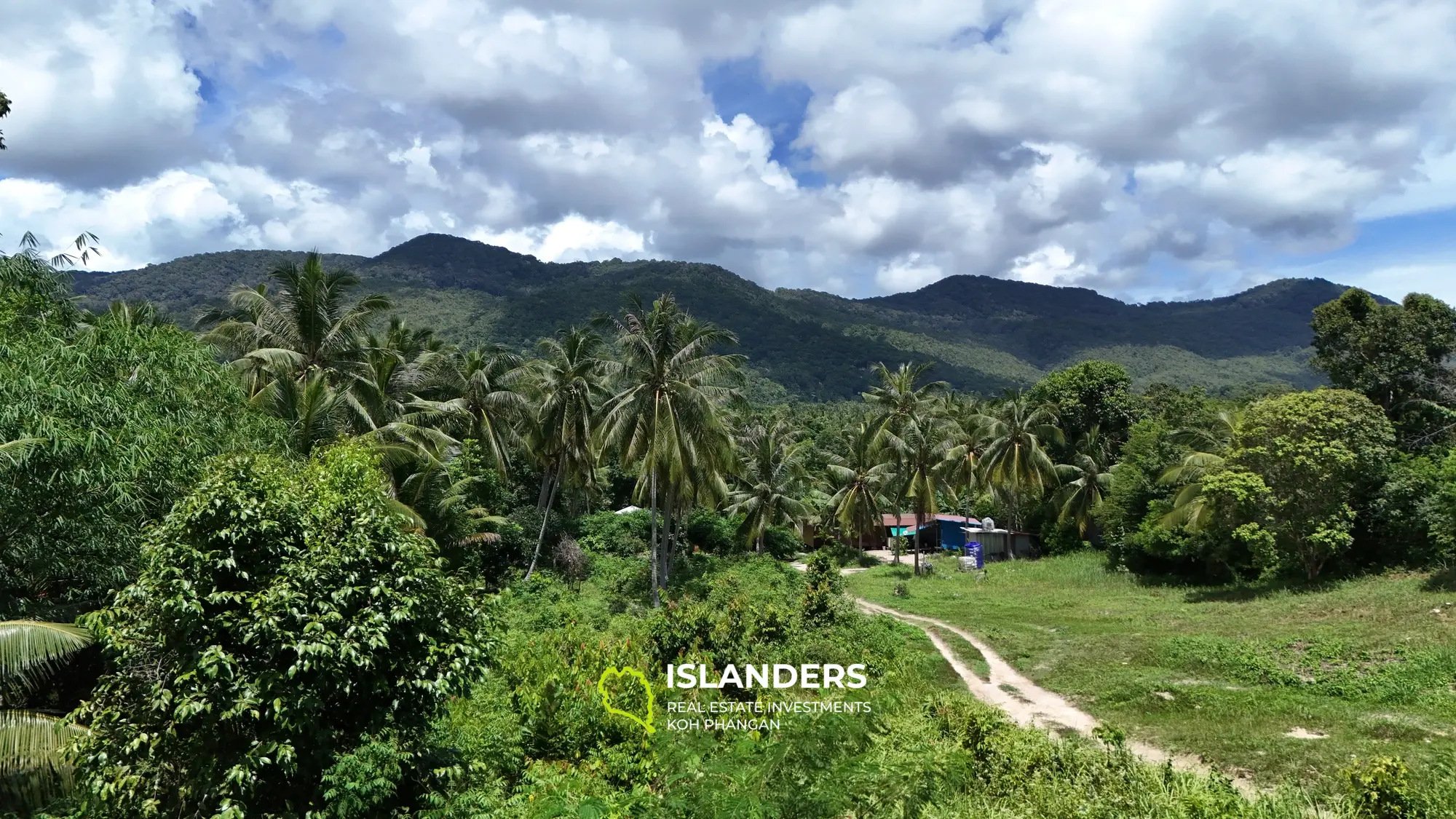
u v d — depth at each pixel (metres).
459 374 35.31
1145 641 20.55
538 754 12.64
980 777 10.13
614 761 11.92
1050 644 21.69
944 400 58.06
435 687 8.31
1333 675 15.65
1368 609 19.95
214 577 7.79
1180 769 10.95
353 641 7.81
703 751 10.92
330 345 25.64
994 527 56.16
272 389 21.20
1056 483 48.91
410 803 8.34
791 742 9.55
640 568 35.88
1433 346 32.88
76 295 15.45
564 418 35.56
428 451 27.02
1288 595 25.12
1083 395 52.78
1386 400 34.34
